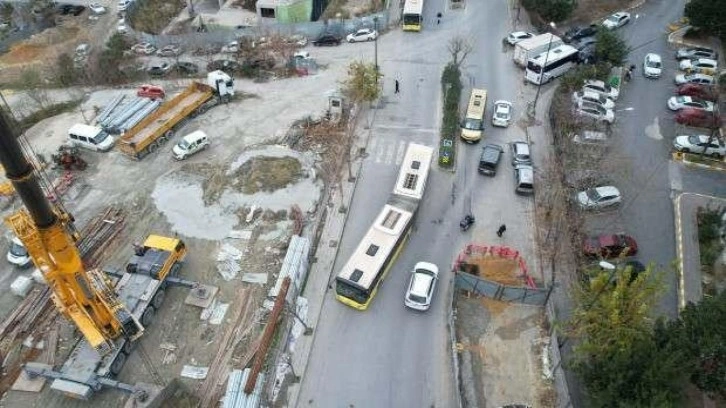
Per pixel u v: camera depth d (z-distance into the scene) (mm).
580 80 57750
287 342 37219
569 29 69000
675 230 44188
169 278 40562
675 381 28062
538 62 58406
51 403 34781
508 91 59688
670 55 64125
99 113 59219
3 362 37000
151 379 35656
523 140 53438
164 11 80500
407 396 34625
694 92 56906
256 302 39938
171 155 53188
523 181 46656
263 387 34062
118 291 38375
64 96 63062
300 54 65125
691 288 39688
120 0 82938
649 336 30250
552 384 34844
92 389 34219
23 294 41000
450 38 68125
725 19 60562
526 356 36469
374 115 56750
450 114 54000
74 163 51781
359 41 68438
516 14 72188
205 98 58031
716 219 43625
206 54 69688
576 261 41406
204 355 36969
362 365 36219
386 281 41250
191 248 44031
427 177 47188
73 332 38438
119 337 36000
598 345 30438
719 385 30062
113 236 45219
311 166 50438
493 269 41625
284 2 71875
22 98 62469
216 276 41844
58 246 29391
